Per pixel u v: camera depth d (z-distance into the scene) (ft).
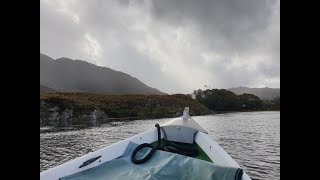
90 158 11.39
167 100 367.04
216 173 8.68
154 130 17.97
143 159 11.15
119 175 10.05
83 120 228.22
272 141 111.55
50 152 79.25
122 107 304.09
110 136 119.14
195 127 18.44
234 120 282.15
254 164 68.08
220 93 595.88
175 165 9.99
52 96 229.66
